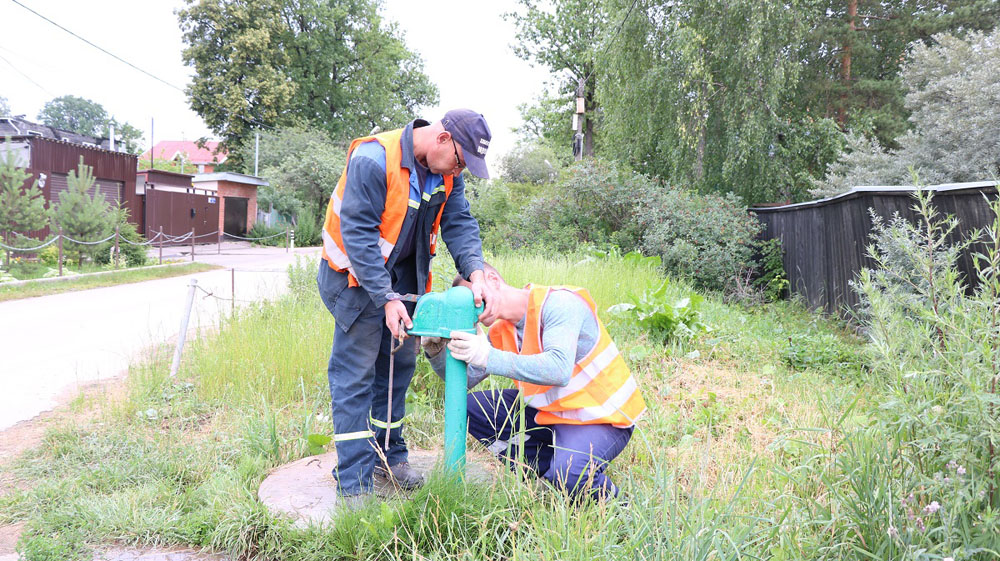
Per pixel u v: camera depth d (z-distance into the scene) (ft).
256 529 8.93
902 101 57.52
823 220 34.35
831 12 62.90
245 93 121.80
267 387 15.35
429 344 9.41
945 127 40.24
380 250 9.09
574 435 9.16
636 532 7.43
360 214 8.91
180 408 14.64
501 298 9.02
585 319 9.20
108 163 72.74
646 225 44.37
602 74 59.47
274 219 112.06
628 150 57.62
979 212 21.11
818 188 50.21
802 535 7.60
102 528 9.27
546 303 8.96
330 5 136.36
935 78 43.62
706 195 50.21
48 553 8.38
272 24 121.49
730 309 32.73
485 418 10.53
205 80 117.39
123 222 59.52
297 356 16.25
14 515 9.84
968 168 37.86
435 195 9.70
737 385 16.21
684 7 52.29
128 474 11.10
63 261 52.70
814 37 59.47
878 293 8.14
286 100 122.42
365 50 142.92
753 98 49.80
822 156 53.62
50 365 20.33
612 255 37.06
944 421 7.02
